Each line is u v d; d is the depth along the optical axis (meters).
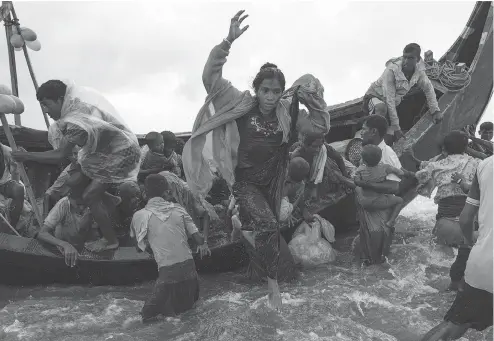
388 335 4.29
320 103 4.55
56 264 5.38
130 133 5.84
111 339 4.27
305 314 4.72
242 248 5.89
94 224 5.90
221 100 4.30
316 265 6.07
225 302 5.07
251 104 4.23
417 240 6.94
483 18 8.70
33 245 5.42
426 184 5.97
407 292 5.24
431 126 7.64
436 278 5.58
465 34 8.80
